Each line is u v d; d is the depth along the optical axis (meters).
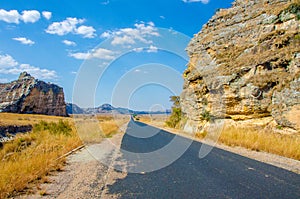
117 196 5.53
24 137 17.95
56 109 91.06
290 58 18.56
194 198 5.32
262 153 11.44
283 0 24.53
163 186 6.21
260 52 21.91
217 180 6.66
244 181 6.55
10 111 82.44
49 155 9.51
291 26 21.45
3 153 12.62
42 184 6.41
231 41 26.67
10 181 6.11
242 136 15.48
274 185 6.20
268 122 17.83
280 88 17.72
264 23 24.02
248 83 19.64
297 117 15.60
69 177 7.15
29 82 95.44
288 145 11.91
